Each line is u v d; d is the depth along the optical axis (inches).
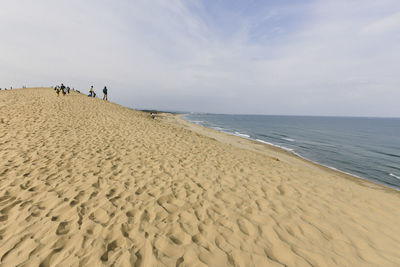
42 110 376.5
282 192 142.0
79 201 107.4
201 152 243.3
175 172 163.0
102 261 69.2
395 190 316.5
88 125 311.7
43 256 70.1
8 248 73.0
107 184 130.2
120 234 83.5
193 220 98.1
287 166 244.7
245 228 94.8
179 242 81.7
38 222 87.7
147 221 94.3
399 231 101.6
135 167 165.6
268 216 106.7
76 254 71.7
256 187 147.6
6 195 108.5
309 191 147.9
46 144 201.6
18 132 233.1
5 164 148.0
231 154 261.9
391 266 77.4
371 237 95.0
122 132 293.1
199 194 127.3
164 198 118.1
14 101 446.0
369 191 174.2
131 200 112.7
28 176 132.4
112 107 612.4
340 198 139.2
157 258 72.1
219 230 91.7
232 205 116.5
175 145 259.0
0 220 88.0
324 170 395.2
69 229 84.5
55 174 138.9
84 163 163.3
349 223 106.1
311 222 104.5
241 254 77.7
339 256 80.7
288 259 77.2
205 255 75.6
